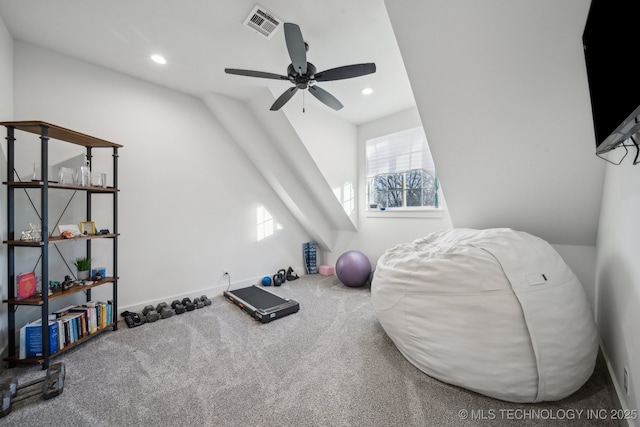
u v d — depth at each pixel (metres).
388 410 1.39
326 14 1.81
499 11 1.39
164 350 2.02
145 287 2.80
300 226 4.46
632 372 1.21
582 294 1.57
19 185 1.75
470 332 1.47
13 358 1.77
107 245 2.56
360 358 1.89
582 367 1.39
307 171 3.74
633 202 1.25
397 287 1.84
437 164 2.39
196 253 3.21
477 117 1.89
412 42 1.70
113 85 2.58
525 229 2.49
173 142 3.00
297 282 4.00
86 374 1.72
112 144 2.26
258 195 3.86
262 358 1.91
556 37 1.37
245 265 3.71
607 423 1.30
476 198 2.51
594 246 2.27
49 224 2.24
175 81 2.80
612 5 0.91
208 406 1.43
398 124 3.57
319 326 2.45
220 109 3.16
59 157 2.29
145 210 2.80
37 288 2.00
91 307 2.21
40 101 2.21
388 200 3.85
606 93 1.03
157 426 1.30
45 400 1.48
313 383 1.62
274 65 2.47
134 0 1.71
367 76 2.62
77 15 1.84
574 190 1.99
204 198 3.28
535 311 1.38
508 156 2.02
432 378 1.65
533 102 1.65
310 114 3.40
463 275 1.56
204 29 1.99
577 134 1.67
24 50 2.15
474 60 1.62
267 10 1.79
